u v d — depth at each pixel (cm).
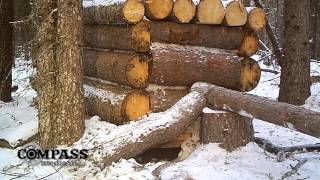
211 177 252
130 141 273
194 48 316
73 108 289
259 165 280
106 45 329
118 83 316
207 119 297
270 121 270
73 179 254
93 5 334
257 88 595
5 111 391
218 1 311
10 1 448
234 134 298
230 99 288
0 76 442
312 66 730
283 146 322
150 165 278
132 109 298
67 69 287
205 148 293
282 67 462
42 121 291
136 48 294
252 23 326
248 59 336
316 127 246
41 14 288
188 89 318
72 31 286
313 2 805
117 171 261
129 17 288
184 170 259
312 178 257
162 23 302
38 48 291
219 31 321
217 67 317
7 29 447
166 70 301
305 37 453
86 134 296
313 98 455
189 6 301
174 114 288
